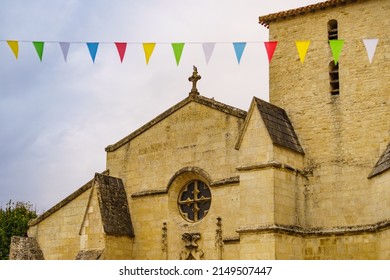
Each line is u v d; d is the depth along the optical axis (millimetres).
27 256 44906
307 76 40250
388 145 36500
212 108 41406
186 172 41562
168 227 41594
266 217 35438
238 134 39969
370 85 38125
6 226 72188
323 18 40594
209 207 40750
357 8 39531
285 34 41656
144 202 42969
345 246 36250
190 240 40219
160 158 43031
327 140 38594
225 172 39969
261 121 37031
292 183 37312
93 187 41938
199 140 41562
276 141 36594
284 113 40219
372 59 38312
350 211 36844
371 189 36375
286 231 35625
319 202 37750
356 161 37438
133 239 42656
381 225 34281
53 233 45562
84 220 41469
